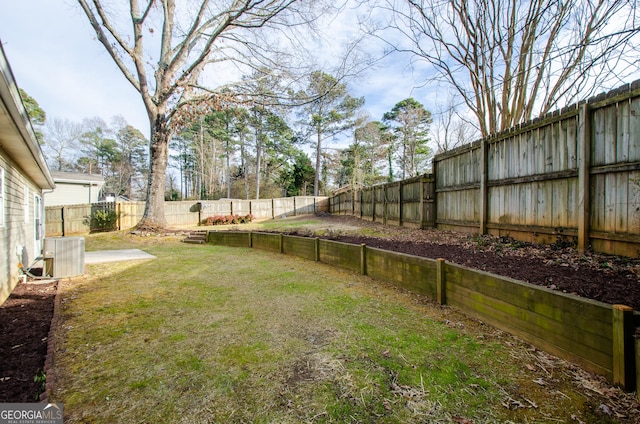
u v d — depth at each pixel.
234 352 2.35
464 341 2.44
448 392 1.81
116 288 4.31
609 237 3.25
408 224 7.98
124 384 1.94
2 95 2.57
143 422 1.60
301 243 6.67
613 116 3.22
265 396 1.81
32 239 6.63
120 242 9.80
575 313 1.97
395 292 3.83
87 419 1.62
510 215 4.81
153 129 10.95
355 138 25.06
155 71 10.74
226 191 31.73
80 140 33.84
